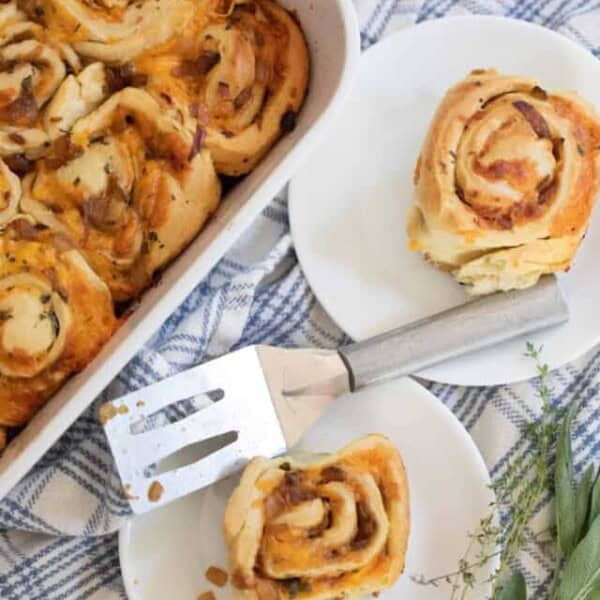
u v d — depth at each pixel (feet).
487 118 2.92
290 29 2.80
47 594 2.91
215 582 2.89
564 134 2.92
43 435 2.63
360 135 3.05
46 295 2.68
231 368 2.88
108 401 2.87
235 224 2.69
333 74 2.76
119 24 2.76
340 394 2.91
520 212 2.89
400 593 2.91
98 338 2.71
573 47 3.08
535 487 2.89
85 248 2.72
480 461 2.93
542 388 2.92
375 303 2.99
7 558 2.91
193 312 2.95
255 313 3.00
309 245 3.00
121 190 2.72
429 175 2.91
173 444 2.84
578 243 2.93
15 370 2.68
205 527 2.90
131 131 2.74
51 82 2.75
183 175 2.73
